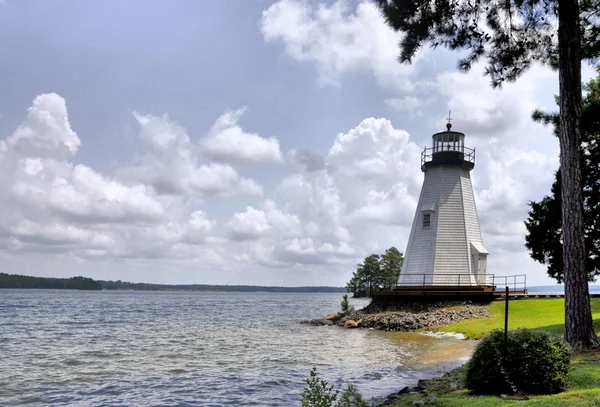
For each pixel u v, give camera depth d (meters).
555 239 31.86
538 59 18.69
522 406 10.13
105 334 41.97
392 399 14.29
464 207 46.75
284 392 18.25
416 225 47.91
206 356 27.69
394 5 15.89
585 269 16.91
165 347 32.19
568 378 12.01
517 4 16.91
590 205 28.56
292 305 126.88
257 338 37.66
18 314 70.88
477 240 47.19
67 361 26.08
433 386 14.77
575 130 17.39
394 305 46.41
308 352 28.69
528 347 11.90
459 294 42.50
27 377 21.44
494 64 18.36
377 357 25.56
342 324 48.12
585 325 16.53
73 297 172.75
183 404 16.73
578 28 17.12
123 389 19.00
